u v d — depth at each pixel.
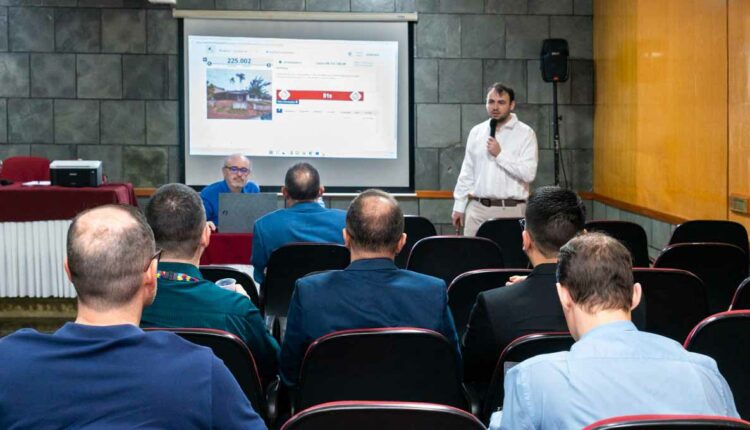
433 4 7.84
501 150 6.09
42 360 1.30
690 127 5.72
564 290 1.56
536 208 2.41
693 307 2.79
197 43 7.73
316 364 2.05
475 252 3.82
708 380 1.42
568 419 1.40
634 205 6.88
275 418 2.36
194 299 2.22
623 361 1.43
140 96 7.79
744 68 4.89
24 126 7.78
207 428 1.31
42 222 5.53
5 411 1.27
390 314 2.35
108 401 1.28
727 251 3.55
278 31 7.74
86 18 7.74
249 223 4.83
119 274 1.38
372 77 7.81
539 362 1.47
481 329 2.32
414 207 7.94
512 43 7.91
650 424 1.24
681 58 5.86
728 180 5.14
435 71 7.87
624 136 7.14
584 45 7.98
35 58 7.75
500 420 1.50
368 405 1.45
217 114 7.77
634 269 2.77
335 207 7.88
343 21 7.77
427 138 7.91
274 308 3.64
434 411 1.44
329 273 2.41
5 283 5.56
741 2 4.91
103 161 7.83
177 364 1.32
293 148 7.80
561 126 8.02
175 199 2.29
